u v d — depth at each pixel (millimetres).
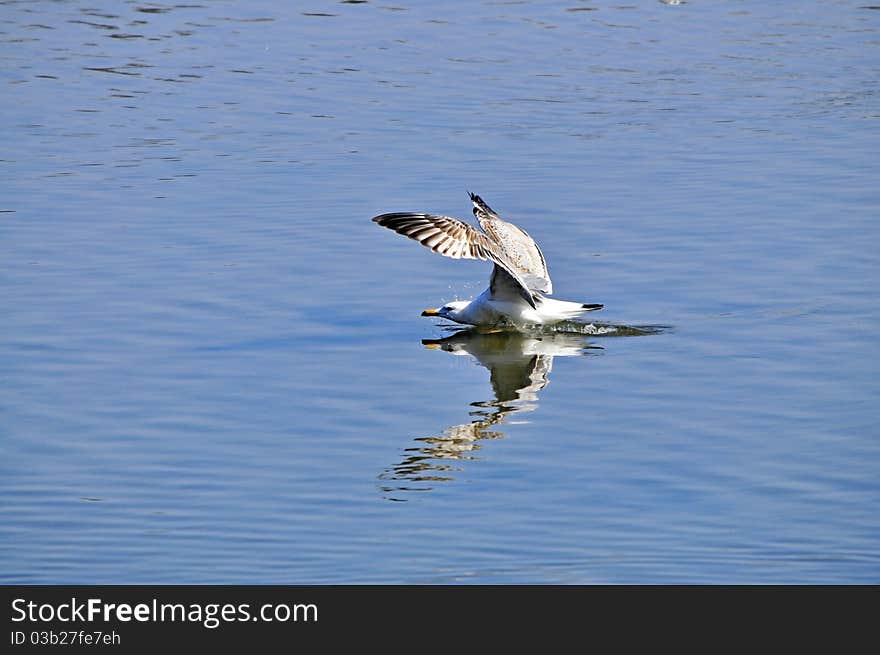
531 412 14898
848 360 16188
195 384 15656
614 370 16234
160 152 26891
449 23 39938
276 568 11242
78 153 26766
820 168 25281
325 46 37000
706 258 20344
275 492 12703
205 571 11180
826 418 14383
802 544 11531
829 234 21281
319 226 22125
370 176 25031
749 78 33594
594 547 11547
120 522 12055
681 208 22844
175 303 18562
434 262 20734
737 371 15984
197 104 31047
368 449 13820
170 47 36875
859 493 12492
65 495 12570
